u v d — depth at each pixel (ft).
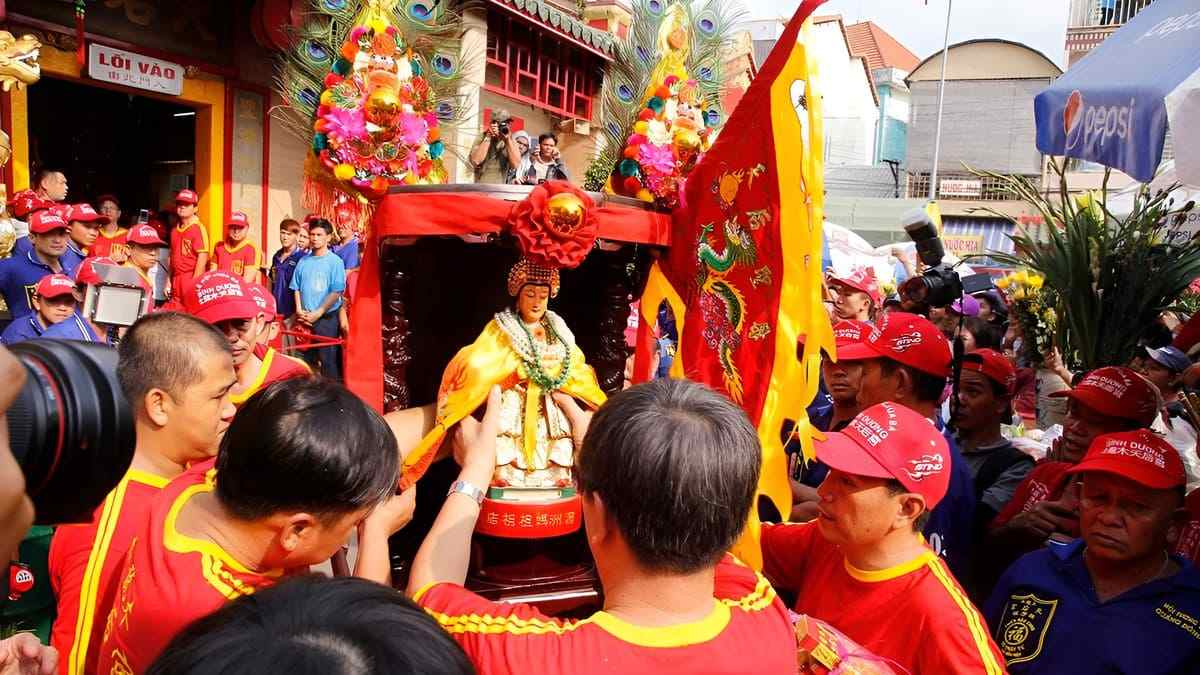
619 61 8.11
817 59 5.58
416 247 7.45
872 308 12.54
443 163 8.09
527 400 6.70
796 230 5.66
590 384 7.06
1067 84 10.77
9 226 16.79
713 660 3.89
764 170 6.02
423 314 7.67
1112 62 10.27
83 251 21.44
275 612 2.57
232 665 2.33
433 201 6.33
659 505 3.72
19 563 6.61
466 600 4.29
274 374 9.19
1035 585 6.54
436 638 2.65
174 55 25.94
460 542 5.13
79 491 3.52
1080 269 12.08
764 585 4.56
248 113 28.35
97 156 32.81
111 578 5.39
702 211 6.87
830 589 6.28
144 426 5.81
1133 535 5.95
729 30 8.30
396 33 6.99
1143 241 11.83
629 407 3.99
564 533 6.62
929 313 14.10
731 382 6.45
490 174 10.78
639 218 7.02
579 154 13.38
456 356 6.66
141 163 32.50
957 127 62.59
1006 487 8.90
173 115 30.66
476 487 5.55
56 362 3.52
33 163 30.60
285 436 4.02
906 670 5.24
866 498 5.71
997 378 9.50
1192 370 10.82
